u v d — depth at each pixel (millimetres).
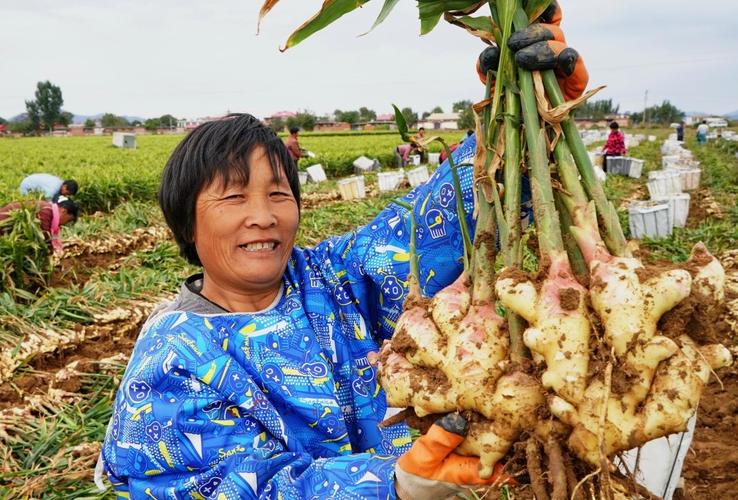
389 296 1739
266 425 1421
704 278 1246
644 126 94938
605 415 1169
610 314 1196
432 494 1257
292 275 1660
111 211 12531
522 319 1278
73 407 4156
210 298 1589
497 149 1361
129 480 1430
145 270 7172
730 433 3631
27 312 5539
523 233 1499
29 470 3377
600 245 1271
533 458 1200
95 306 5926
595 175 1332
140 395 1419
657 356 1166
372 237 1742
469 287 1392
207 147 1480
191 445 1377
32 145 45625
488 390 1237
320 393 1508
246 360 1477
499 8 1387
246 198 1483
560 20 1437
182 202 1512
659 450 2242
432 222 1690
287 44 1514
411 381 1317
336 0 1449
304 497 1333
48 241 7207
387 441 1696
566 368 1190
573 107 1297
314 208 13492
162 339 1459
